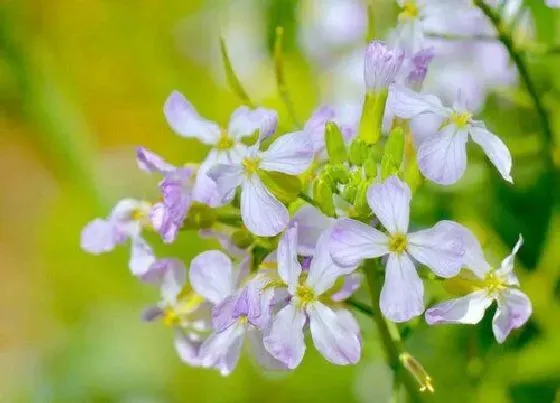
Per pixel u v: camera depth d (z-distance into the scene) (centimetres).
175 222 44
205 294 44
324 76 58
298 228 43
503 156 43
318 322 42
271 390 60
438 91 54
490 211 53
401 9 48
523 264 53
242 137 45
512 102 53
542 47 49
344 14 57
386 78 44
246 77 63
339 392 59
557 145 50
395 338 45
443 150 42
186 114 45
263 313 42
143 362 66
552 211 52
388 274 42
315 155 44
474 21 50
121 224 46
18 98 66
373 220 43
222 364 43
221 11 65
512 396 53
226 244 44
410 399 47
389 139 43
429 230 42
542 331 51
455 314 43
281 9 58
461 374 52
